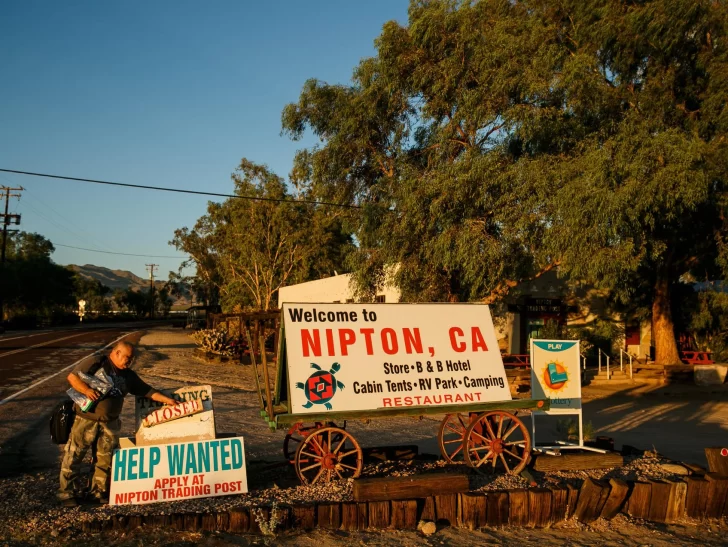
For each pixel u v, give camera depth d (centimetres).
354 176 2108
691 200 1370
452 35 1684
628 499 667
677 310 2272
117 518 546
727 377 2042
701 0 1479
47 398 1412
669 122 1603
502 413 743
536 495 629
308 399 654
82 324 8231
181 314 14025
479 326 754
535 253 1577
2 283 6019
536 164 1474
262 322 2172
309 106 2070
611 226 1398
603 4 1560
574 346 845
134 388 634
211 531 550
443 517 617
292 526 571
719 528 657
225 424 1115
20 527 534
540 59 1507
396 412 680
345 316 698
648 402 1645
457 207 1605
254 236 4253
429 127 1847
